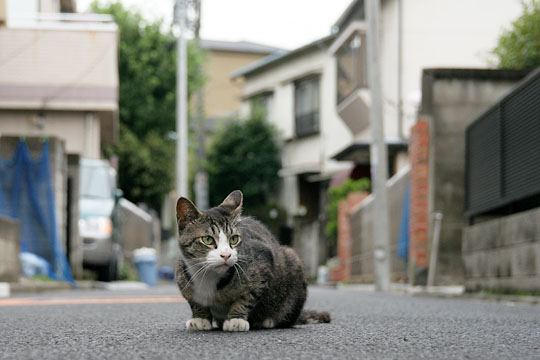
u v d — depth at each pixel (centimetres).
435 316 652
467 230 1124
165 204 3422
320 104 2970
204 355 355
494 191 1059
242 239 476
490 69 1313
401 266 1593
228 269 466
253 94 3397
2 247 1202
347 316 649
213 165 3306
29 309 746
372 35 1527
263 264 474
